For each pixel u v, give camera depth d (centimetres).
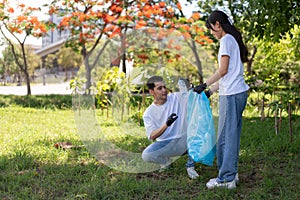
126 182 389
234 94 366
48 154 491
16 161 460
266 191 369
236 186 384
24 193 357
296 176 409
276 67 877
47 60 2769
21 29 1355
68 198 351
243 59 377
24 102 1136
